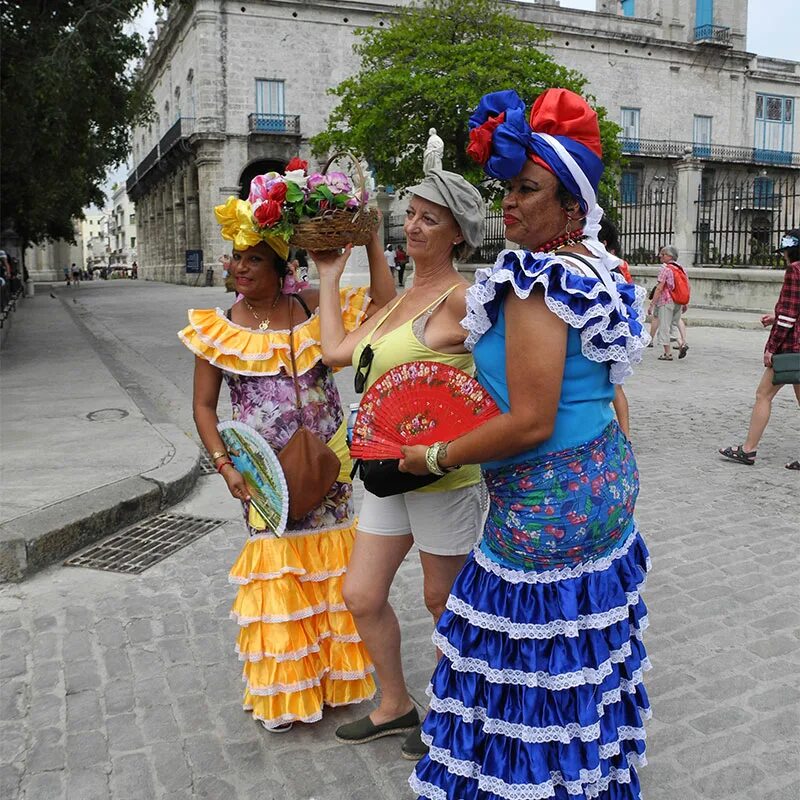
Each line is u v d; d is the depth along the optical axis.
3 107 14.17
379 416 2.33
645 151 44.78
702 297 21.19
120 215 104.69
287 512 2.92
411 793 2.69
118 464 5.95
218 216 2.96
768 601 4.08
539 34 26.97
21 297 30.52
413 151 26.23
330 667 3.10
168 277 52.31
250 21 37.44
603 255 2.12
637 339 2.01
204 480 6.20
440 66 24.91
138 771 2.80
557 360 1.90
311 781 2.75
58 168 19.73
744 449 6.64
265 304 3.12
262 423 3.03
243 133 38.22
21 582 4.34
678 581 4.33
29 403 8.46
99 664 3.51
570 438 2.00
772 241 22.30
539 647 2.01
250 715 3.13
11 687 3.32
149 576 4.42
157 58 48.47
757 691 3.26
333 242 2.85
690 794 2.66
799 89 49.47
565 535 2.00
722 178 47.22
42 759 2.87
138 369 11.65
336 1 37.97
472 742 2.08
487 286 1.97
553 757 2.04
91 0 13.52
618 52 44.09
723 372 11.39
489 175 2.12
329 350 2.92
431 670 3.47
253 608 2.99
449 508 2.68
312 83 38.50
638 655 2.22
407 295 2.76
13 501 5.03
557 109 2.04
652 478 6.26
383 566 2.80
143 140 59.94
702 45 45.47
